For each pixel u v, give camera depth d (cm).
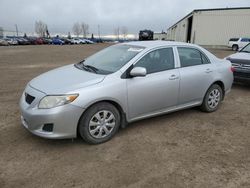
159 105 460
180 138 428
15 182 304
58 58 1834
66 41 6269
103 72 421
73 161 350
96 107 386
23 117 385
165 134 441
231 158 368
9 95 684
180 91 483
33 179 310
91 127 389
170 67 472
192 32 4012
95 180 310
